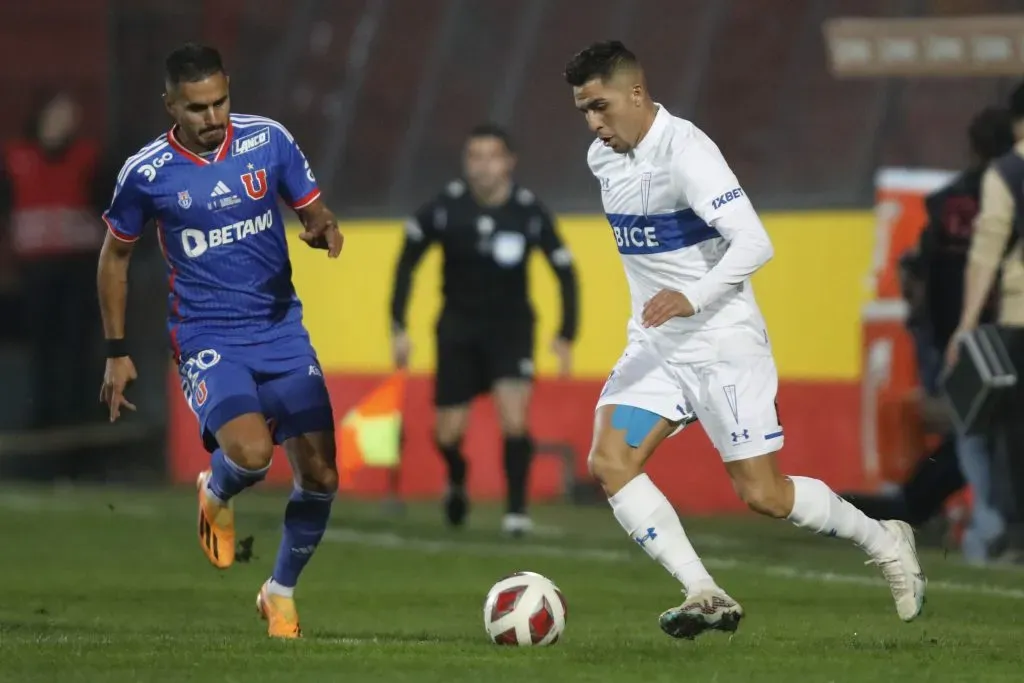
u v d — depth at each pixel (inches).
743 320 781.3
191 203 828.6
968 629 890.7
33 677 657.6
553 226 1494.8
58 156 2102.6
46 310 2135.8
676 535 773.9
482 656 714.2
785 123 1908.2
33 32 2388.0
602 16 2108.8
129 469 2132.1
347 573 1228.5
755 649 741.3
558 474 1866.4
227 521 890.7
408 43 2201.0
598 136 770.2
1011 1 1827.0
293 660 699.4
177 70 801.6
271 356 850.1
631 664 688.4
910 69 1550.2
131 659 703.1
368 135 2150.6
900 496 1354.6
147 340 2116.1
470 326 1505.9
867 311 1631.4
